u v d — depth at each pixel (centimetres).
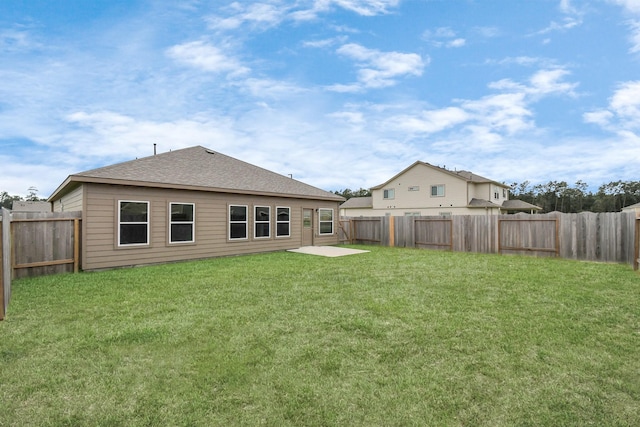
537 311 462
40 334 386
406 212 2814
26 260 738
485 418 233
